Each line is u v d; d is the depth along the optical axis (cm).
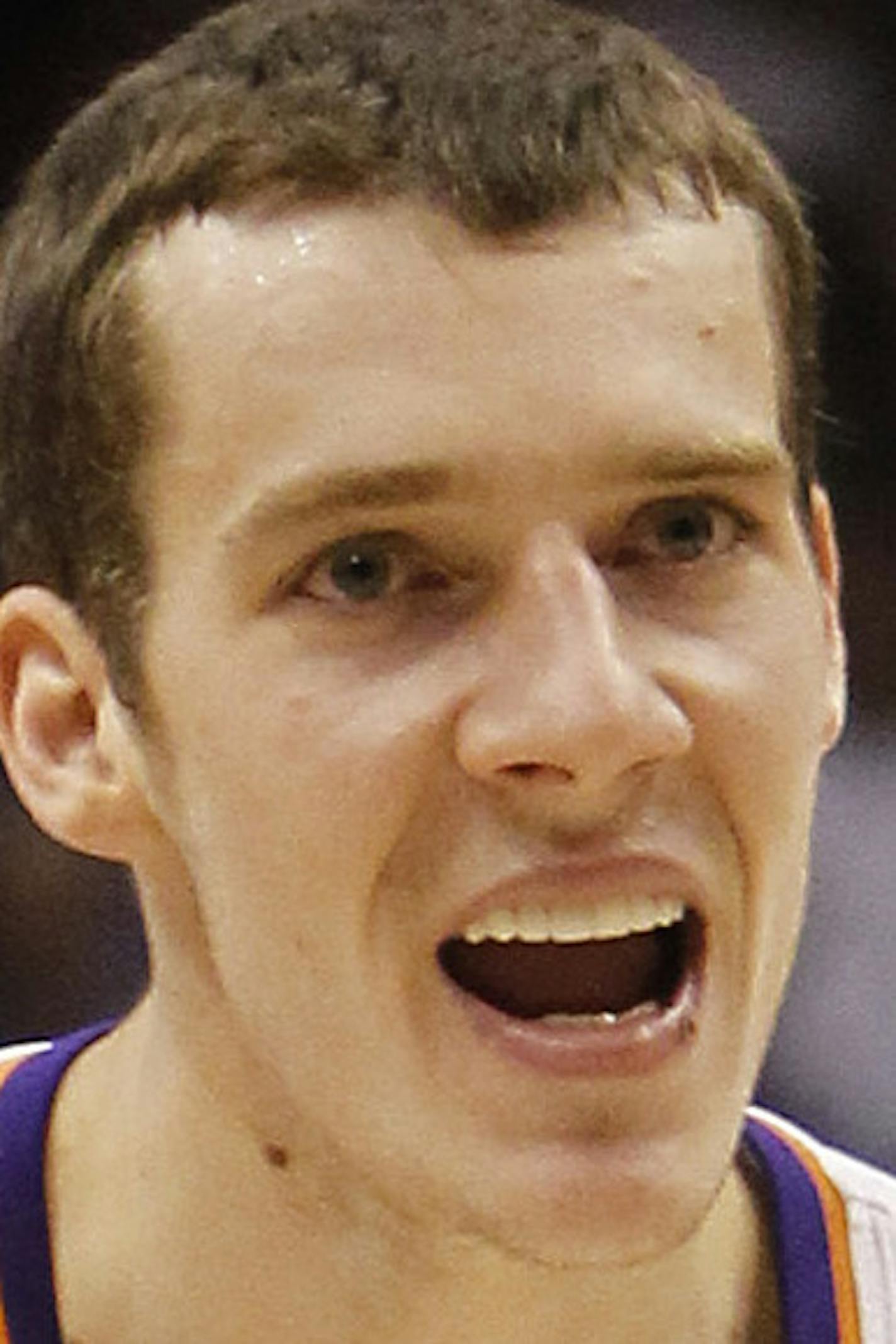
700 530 349
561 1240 336
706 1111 345
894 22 1167
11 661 390
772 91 1162
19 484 389
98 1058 423
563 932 341
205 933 371
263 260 339
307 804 340
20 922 1021
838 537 1161
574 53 358
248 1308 387
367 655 339
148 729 363
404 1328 380
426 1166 344
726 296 346
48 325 376
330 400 331
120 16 1164
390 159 336
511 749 327
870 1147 927
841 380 1178
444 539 335
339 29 361
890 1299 418
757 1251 418
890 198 1173
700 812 342
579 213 336
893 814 1038
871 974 973
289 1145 373
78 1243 408
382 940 342
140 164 360
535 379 330
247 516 338
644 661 336
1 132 1171
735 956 350
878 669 1112
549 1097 338
